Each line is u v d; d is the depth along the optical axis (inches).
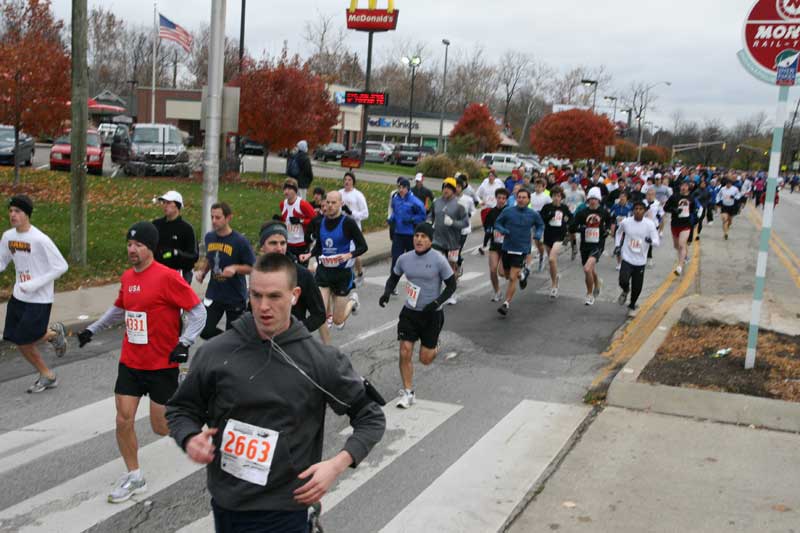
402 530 188.9
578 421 272.1
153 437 246.1
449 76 4001.0
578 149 2113.7
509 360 357.7
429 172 1699.1
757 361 308.5
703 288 569.0
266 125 1085.8
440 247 491.8
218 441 117.9
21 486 208.2
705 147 5201.8
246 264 296.5
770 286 587.8
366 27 1708.9
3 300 402.9
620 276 470.3
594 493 210.5
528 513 198.7
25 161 1133.7
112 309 209.2
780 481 218.4
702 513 198.2
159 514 194.1
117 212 695.7
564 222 549.6
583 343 393.4
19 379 301.0
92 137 1081.4
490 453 240.8
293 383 116.4
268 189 1035.9
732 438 251.4
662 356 331.6
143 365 202.7
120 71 3580.2
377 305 466.0
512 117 4092.0
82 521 189.0
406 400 284.7
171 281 200.4
